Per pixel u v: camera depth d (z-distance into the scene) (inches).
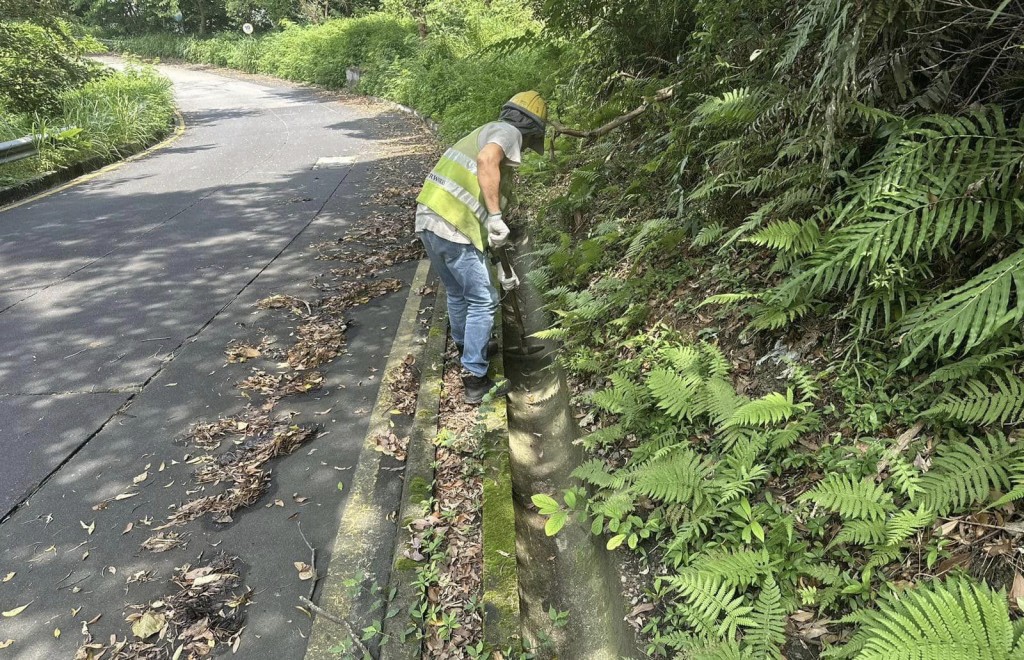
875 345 104.7
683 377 119.4
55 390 160.6
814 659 77.9
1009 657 63.4
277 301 208.2
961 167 97.8
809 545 88.7
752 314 124.3
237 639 94.4
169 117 660.7
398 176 389.7
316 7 1219.9
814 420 100.4
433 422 138.7
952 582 69.4
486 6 657.6
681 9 206.5
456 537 109.0
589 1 224.1
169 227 299.1
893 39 108.8
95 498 123.3
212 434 141.3
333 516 118.0
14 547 112.2
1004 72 105.1
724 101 142.9
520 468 137.0
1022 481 77.0
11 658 92.4
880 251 96.2
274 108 784.9
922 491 82.9
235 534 114.0
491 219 139.6
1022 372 89.0
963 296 85.4
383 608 97.5
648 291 154.6
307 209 322.3
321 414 148.4
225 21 1646.2
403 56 802.8
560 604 104.9
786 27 145.8
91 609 99.9
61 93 555.5
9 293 224.4
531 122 147.1
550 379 164.2
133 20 1749.5
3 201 361.1
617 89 231.1
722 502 95.0
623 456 121.9
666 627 89.0
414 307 197.0
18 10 568.1
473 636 92.4
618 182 217.8
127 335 189.3
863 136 116.6
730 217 151.6
